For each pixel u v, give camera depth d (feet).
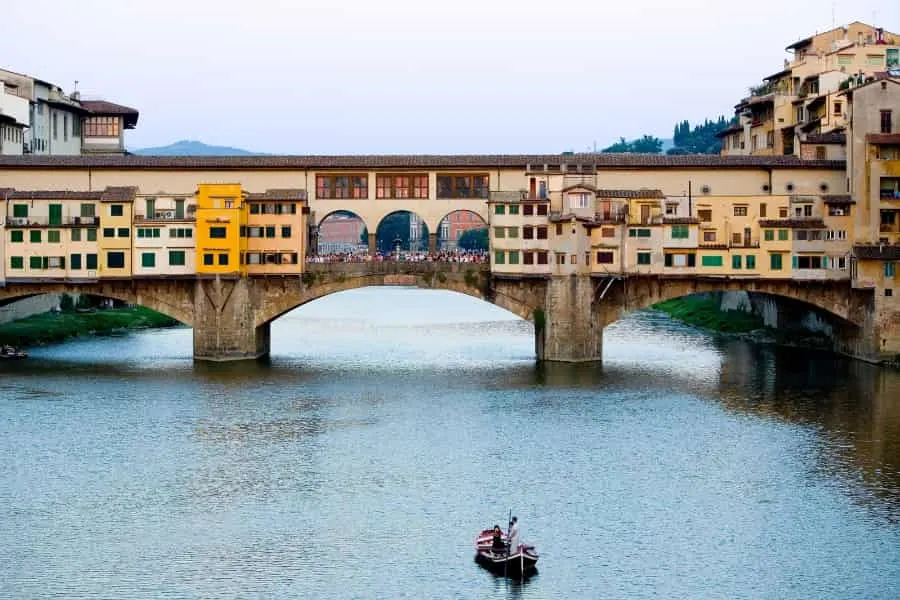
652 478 264.52
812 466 273.54
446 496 252.01
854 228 409.49
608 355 431.43
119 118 589.73
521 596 202.18
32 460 277.03
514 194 408.05
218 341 411.54
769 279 409.08
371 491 255.09
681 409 331.36
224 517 238.68
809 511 242.58
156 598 201.26
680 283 412.16
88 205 409.28
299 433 303.27
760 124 557.33
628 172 425.69
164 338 481.87
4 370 387.96
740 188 426.92
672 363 411.13
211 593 203.31
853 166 409.90
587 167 416.67
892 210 408.26
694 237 408.67
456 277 411.75
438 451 286.66
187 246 407.03
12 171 422.82
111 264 408.26
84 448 287.69
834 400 342.64
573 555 219.82
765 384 368.27
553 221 404.98
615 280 410.72
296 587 205.77
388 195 427.33
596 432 304.91
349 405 336.90
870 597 202.39
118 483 259.80
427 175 426.51
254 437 299.17
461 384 369.30
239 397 346.54
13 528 232.12
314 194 426.92
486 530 223.10
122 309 555.28
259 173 425.69
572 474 267.39
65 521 236.22
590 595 203.21
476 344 472.44
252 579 208.95
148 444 291.58
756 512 242.17
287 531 231.09
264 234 410.11
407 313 630.74
